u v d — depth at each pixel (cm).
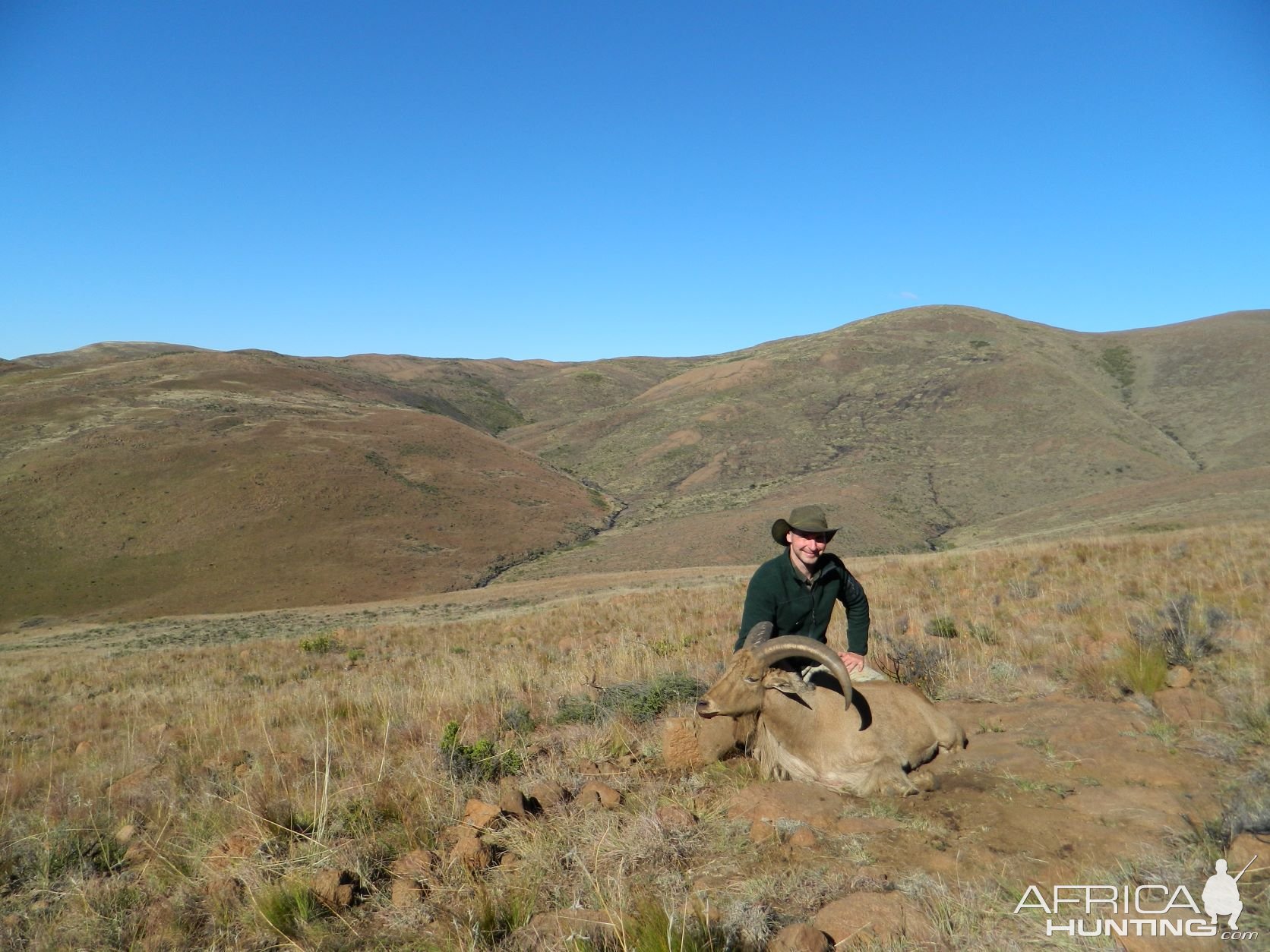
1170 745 562
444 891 434
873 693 552
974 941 344
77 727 1302
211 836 553
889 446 15838
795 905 388
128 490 12350
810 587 560
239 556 11088
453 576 11119
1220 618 852
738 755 586
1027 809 474
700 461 17100
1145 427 15112
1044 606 1147
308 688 1437
